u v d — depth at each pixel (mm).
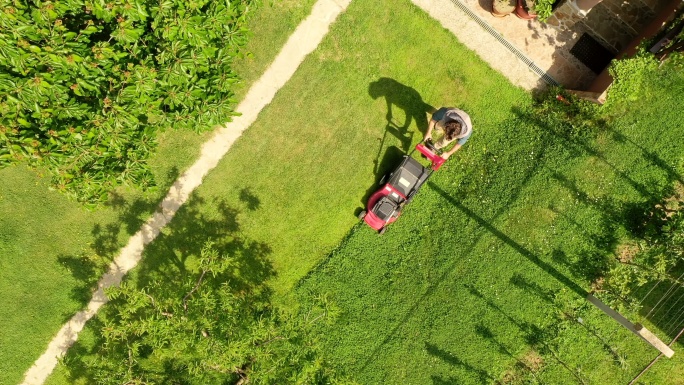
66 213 10914
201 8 6969
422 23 10734
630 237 10938
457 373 11328
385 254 11172
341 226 11148
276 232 11117
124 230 11031
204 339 8398
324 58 10805
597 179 10891
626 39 10641
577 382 11359
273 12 10625
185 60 6598
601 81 10203
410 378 11344
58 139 6371
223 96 7328
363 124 10961
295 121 10914
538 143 10852
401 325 11258
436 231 11133
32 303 11086
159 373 10938
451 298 11227
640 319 11242
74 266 11070
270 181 11008
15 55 5684
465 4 10633
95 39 6859
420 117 10961
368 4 10672
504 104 10898
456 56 10812
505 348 11305
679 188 10805
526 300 11211
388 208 10242
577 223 11000
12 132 6141
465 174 10984
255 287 11227
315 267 11203
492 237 11062
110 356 9969
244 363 9273
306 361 8492
